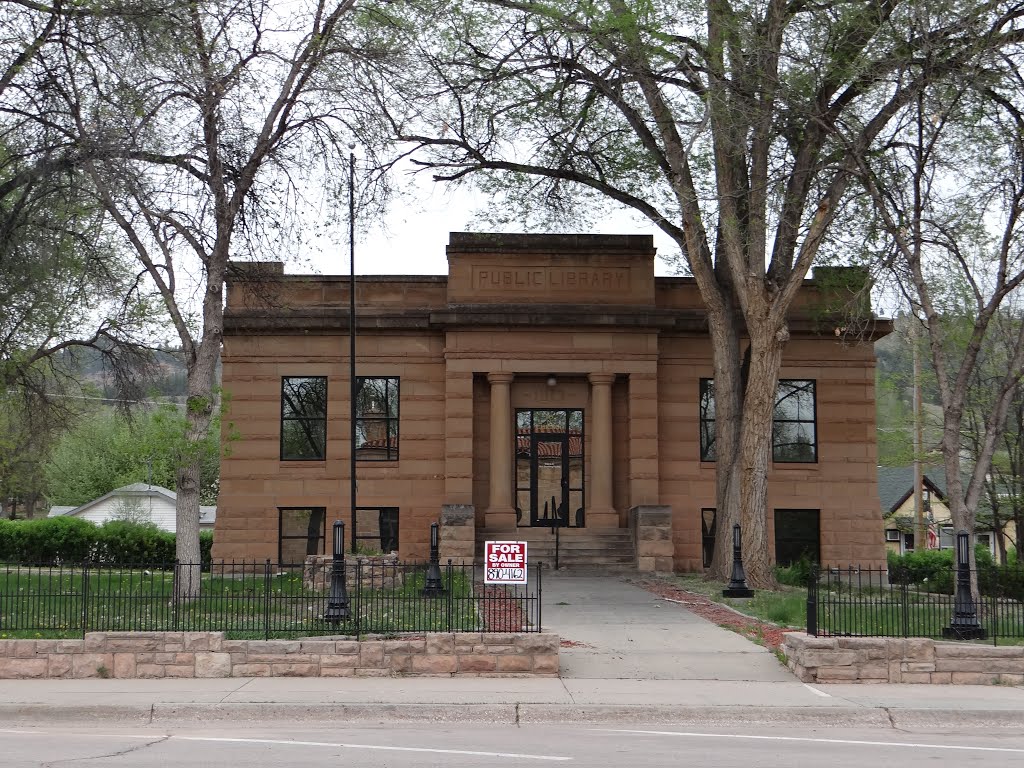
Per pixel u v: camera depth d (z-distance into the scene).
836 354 32.72
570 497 32.62
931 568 36.34
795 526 32.56
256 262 27.84
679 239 29.02
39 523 39.31
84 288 28.05
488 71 28.17
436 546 22.09
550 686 14.13
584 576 29.36
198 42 22.95
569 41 27.11
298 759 9.80
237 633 16.12
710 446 32.72
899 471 65.94
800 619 19.41
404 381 32.44
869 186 21.83
